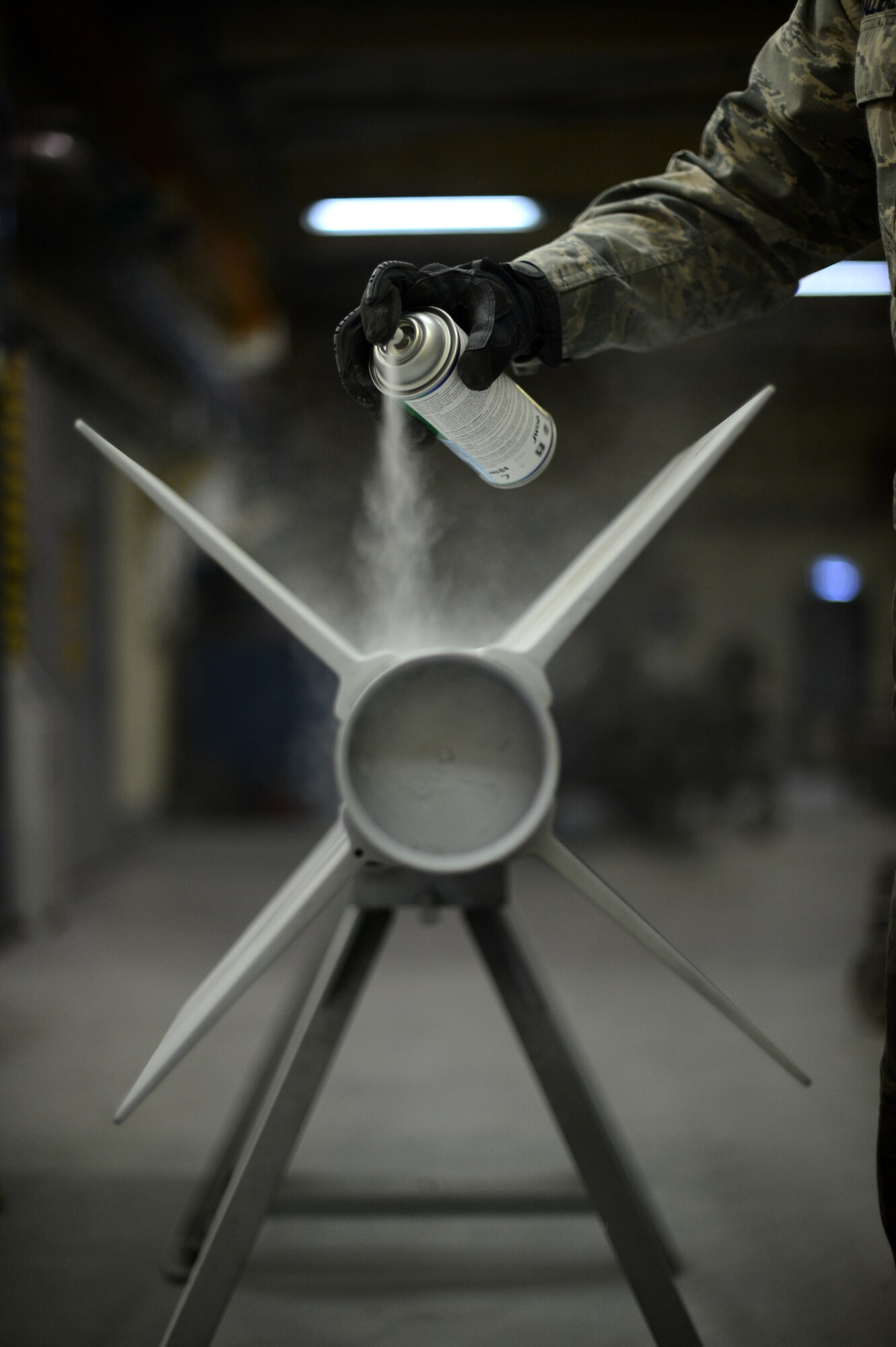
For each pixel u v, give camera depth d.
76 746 4.96
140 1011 2.72
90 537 5.25
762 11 3.92
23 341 3.95
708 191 0.98
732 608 12.05
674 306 0.97
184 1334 0.91
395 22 3.99
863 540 11.97
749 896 4.45
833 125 0.92
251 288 5.38
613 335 0.94
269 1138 0.93
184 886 4.80
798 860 5.58
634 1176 1.42
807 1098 2.01
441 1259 1.41
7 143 3.32
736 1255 1.40
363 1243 1.45
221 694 7.43
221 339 5.45
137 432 6.05
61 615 4.56
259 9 3.93
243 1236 0.92
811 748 11.95
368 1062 2.22
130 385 5.74
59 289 4.47
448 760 0.87
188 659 7.44
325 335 6.88
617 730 6.70
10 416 3.77
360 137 4.82
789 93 0.93
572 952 3.35
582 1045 2.36
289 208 5.41
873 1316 1.25
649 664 6.97
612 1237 0.94
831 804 8.80
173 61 4.11
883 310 6.70
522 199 5.05
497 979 0.96
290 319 6.73
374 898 0.96
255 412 6.68
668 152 4.82
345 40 4.01
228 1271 0.92
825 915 4.00
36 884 3.70
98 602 5.40
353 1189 1.57
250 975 0.84
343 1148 1.75
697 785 6.71
